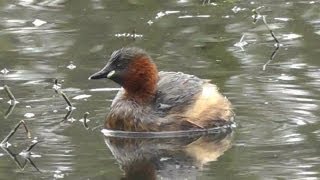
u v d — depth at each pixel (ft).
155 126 41.63
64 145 39.68
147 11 64.69
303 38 56.49
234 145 39.17
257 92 45.91
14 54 55.11
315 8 63.52
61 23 62.13
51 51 55.62
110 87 48.03
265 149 38.27
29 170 36.47
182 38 57.82
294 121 41.88
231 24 60.75
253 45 55.42
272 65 50.70
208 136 41.22
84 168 36.47
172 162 37.19
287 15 62.18
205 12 64.08
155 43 56.70
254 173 35.09
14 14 64.75
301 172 34.96
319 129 40.57
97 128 42.19
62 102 45.75
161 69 50.55
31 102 45.80
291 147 38.29
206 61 52.16
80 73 50.70
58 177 35.45
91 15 63.93
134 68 42.60
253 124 41.88
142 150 39.17
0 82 49.34
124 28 60.64
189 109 42.11
